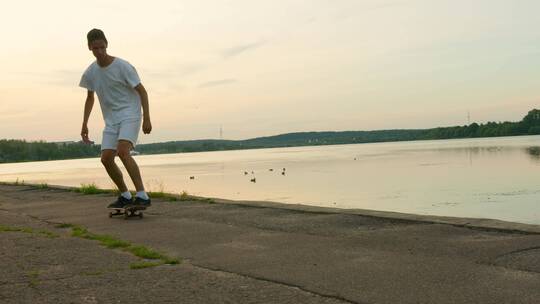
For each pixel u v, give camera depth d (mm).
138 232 5582
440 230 5027
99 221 6473
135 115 6703
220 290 3324
